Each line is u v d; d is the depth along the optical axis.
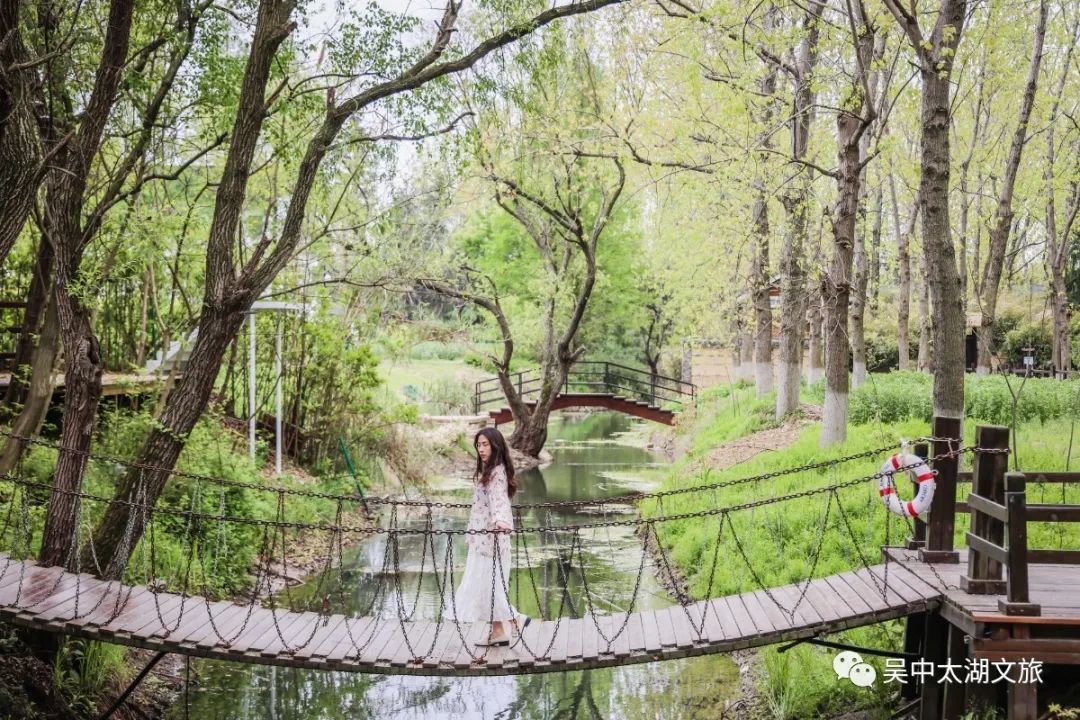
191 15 10.02
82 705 7.68
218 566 11.84
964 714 6.98
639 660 7.22
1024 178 22.77
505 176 22.44
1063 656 6.37
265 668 9.98
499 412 30.84
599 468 27.17
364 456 20.42
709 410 29.19
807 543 11.50
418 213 20.59
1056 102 17.34
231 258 9.22
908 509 8.03
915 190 20.55
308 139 13.59
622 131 17.47
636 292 38.53
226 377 18.83
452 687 9.48
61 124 10.12
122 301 17.61
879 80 17.94
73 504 8.71
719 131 15.02
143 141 10.03
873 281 30.69
